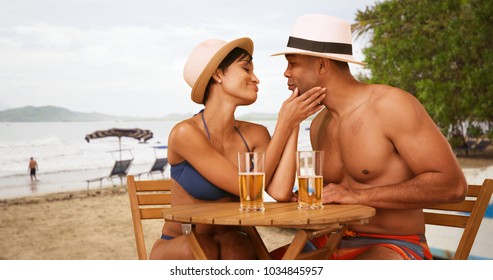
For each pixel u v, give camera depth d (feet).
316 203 7.31
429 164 7.88
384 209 8.28
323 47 8.45
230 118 8.72
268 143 9.13
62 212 26.61
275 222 6.43
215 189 8.55
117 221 25.91
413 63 26.40
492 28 25.25
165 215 7.22
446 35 25.89
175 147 8.43
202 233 8.61
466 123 25.30
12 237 23.82
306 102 8.44
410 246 8.13
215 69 8.50
